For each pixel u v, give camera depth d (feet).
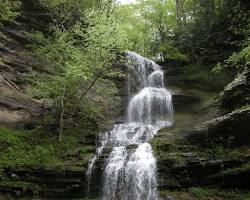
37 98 70.85
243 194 52.03
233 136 58.13
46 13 81.46
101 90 76.89
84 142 65.46
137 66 96.78
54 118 69.46
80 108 73.77
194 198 51.93
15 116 66.28
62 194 53.78
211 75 92.99
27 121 67.46
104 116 81.15
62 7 82.02
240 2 88.94
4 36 71.15
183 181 54.54
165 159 56.39
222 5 98.37
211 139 59.57
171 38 115.65
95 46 68.95
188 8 114.32
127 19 118.21
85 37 71.05
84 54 69.72
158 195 53.83
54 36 76.69
